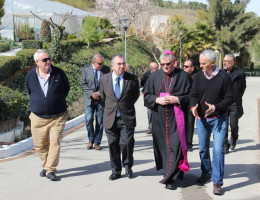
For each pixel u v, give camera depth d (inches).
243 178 229.1
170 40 1401.3
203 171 219.1
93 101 302.8
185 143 204.5
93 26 977.5
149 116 378.6
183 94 205.6
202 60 200.4
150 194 201.8
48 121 226.5
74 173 241.4
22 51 592.4
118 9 1453.0
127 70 305.6
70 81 625.9
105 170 247.9
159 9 1563.7
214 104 202.8
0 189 211.9
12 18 1190.3
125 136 224.2
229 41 1752.0
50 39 1061.8
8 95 362.3
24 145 311.6
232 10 1781.5
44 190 209.8
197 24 1566.2
